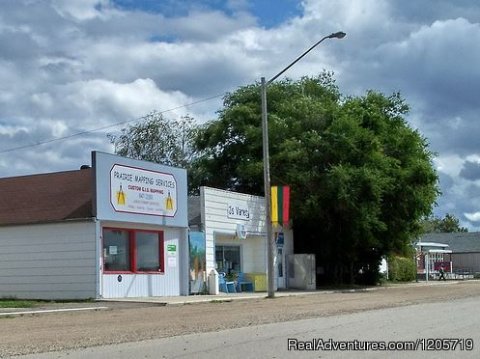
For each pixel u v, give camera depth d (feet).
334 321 57.36
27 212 92.07
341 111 134.21
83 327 53.78
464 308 71.67
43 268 88.84
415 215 137.69
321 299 92.84
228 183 145.28
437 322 55.21
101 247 86.48
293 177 126.72
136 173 92.84
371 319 59.00
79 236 86.89
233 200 114.93
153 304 80.07
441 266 235.20
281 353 38.11
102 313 68.08
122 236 91.20
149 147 190.08
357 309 72.13
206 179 147.33
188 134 189.47
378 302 84.84
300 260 127.34
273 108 143.13
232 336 46.78
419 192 135.44
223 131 143.33
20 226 91.20
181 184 102.01
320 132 131.64
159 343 43.47
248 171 132.77
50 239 88.94
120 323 57.06
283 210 100.94
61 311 69.15
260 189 139.03
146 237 95.50
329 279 142.82
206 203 107.55
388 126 139.03
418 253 212.02
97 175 86.38
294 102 136.46
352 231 129.08
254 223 120.06
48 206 91.50
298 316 63.16
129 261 91.86
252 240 122.52
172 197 99.60
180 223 100.83
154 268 96.32
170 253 99.19
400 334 46.65
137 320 59.88
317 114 132.77
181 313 67.87
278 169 130.41
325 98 145.59
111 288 87.61
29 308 72.74
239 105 143.43
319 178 126.82
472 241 294.46
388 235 139.44
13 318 62.18
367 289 127.13
